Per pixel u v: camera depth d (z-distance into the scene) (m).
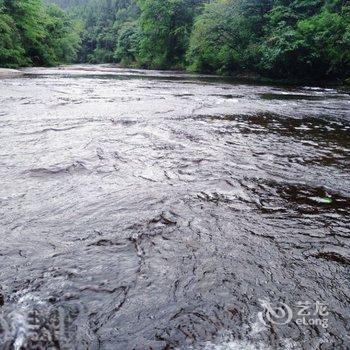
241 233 2.62
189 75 23.80
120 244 2.43
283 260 2.30
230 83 17.16
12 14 30.00
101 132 5.50
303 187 3.59
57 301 1.87
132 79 17.67
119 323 1.75
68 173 3.72
